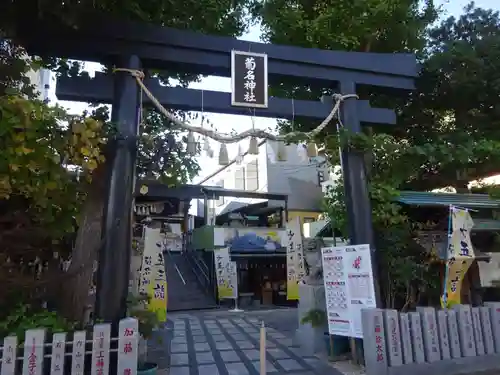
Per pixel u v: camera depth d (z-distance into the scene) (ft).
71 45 22.26
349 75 28.14
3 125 15.75
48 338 17.12
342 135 25.90
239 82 24.88
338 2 33.58
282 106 26.17
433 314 23.52
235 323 47.39
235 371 24.91
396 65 29.17
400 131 39.01
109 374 17.42
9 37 21.01
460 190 38.73
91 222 21.34
